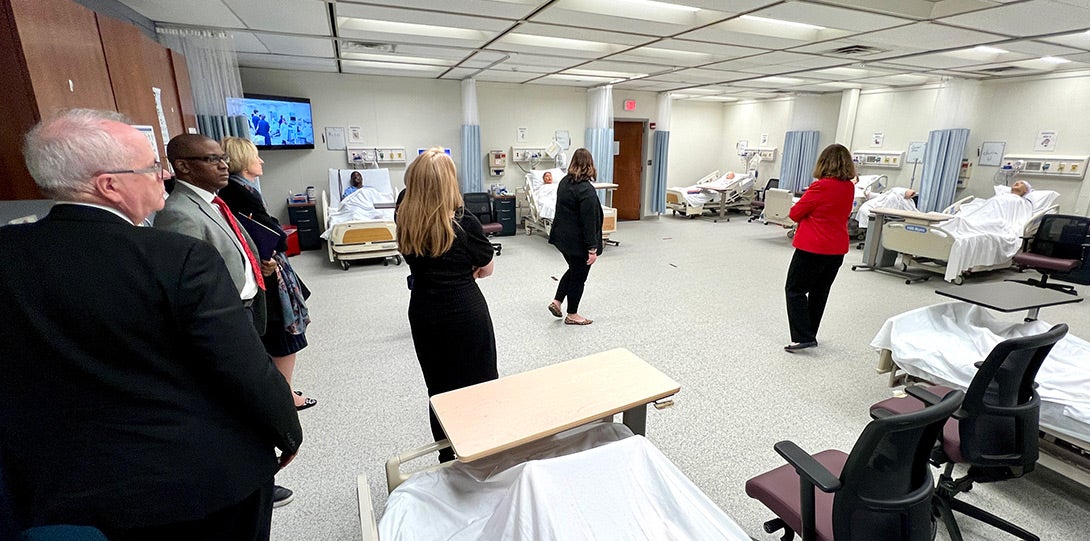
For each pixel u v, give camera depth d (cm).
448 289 171
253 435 101
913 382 240
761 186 957
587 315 397
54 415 81
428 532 116
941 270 538
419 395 271
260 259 199
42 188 84
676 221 884
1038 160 576
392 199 615
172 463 87
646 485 117
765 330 367
